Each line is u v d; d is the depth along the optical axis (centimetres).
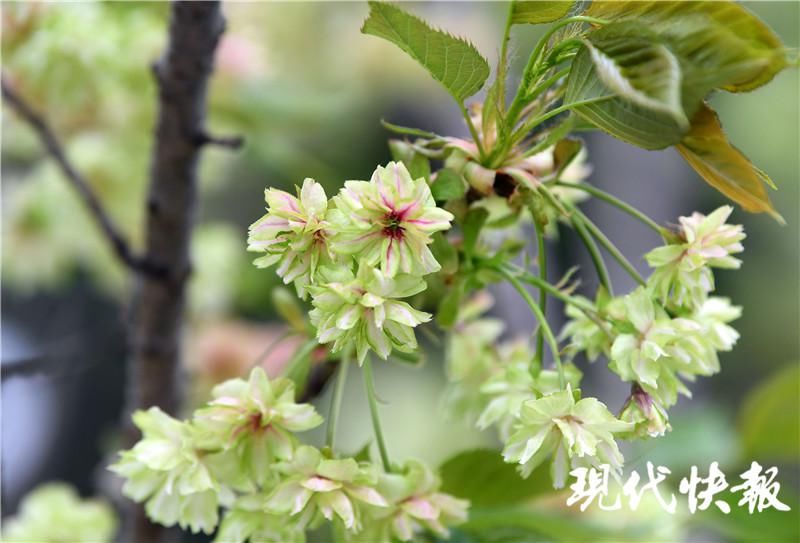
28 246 155
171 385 105
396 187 82
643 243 224
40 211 150
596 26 83
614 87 80
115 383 270
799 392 110
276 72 153
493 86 86
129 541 106
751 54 79
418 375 280
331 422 89
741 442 113
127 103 131
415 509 87
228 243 161
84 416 267
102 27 121
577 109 82
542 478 92
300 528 87
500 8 195
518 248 91
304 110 140
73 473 264
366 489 87
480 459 91
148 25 126
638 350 86
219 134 139
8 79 121
